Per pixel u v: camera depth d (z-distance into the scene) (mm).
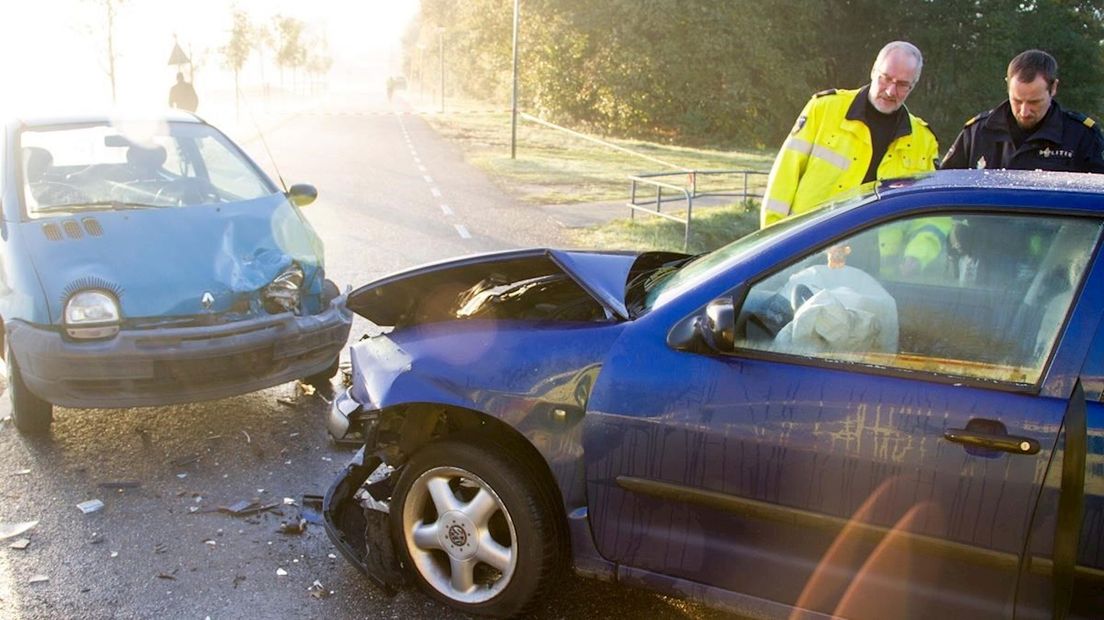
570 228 13500
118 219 5148
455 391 3260
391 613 3439
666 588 3092
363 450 3729
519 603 3271
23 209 5188
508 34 49094
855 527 2756
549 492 3242
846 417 2742
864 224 2928
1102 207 2691
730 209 15891
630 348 3062
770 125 44094
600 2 44219
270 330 4930
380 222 13148
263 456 4895
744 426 2850
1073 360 2588
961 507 2621
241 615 3396
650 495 3018
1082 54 49625
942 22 48594
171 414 5473
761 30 43094
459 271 3912
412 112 52812
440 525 3395
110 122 6086
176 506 4289
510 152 28688
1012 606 2637
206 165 6062
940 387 2695
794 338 2904
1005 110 4891
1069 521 2510
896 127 4969
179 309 4773
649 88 43781
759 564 2928
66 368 4566
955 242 2834
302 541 3984
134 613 3395
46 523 4086
